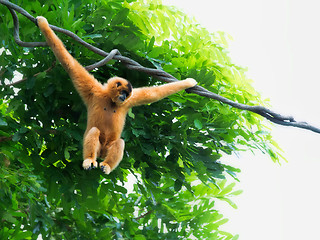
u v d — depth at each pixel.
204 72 13.51
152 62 13.35
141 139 14.05
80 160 13.94
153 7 14.88
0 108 14.74
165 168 14.67
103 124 9.64
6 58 13.05
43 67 13.09
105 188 14.86
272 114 10.05
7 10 12.46
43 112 13.38
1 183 13.24
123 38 13.30
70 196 13.70
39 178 13.51
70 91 13.29
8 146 14.09
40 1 13.54
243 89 15.22
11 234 14.23
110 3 13.93
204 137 14.73
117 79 9.78
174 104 14.81
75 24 12.32
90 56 13.30
